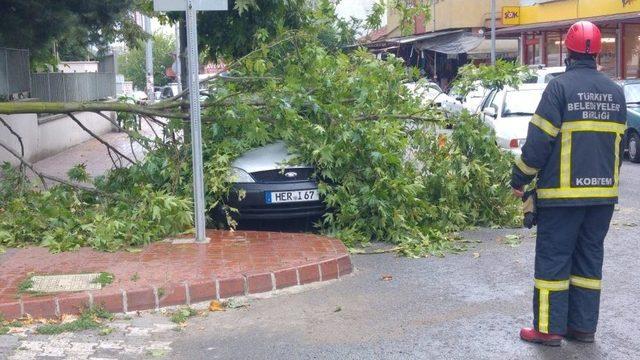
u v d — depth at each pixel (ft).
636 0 86.48
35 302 19.17
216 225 29.55
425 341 17.46
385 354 16.70
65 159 61.72
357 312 19.74
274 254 24.00
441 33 118.62
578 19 94.63
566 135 16.14
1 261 23.48
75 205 28.73
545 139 16.07
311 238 26.45
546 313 16.74
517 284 22.11
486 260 25.09
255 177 28.14
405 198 27.99
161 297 20.16
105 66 94.17
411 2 35.14
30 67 68.03
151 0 39.52
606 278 22.52
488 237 28.89
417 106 30.89
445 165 29.89
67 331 18.34
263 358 16.62
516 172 16.74
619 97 16.49
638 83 55.72
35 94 68.13
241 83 30.25
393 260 25.44
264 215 28.17
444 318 19.10
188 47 24.82
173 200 26.32
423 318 19.13
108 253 24.35
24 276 21.59
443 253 26.13
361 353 16.79
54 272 21.98
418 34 125.18
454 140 30.27
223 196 28.63
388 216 27.71
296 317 19.42
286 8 36.09
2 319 18.79
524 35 111.45
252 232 27.53
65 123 69.92
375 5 33.55
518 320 18.81
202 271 21.85
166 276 21.33
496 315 19.25
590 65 16.51
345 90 29.94
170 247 25.08
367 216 28.40
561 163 16.21
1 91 52.60
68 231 26.12
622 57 88.89
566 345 17.01
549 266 16.62
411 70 31.07
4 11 44.60
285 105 27.84
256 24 36.29
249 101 28.73
